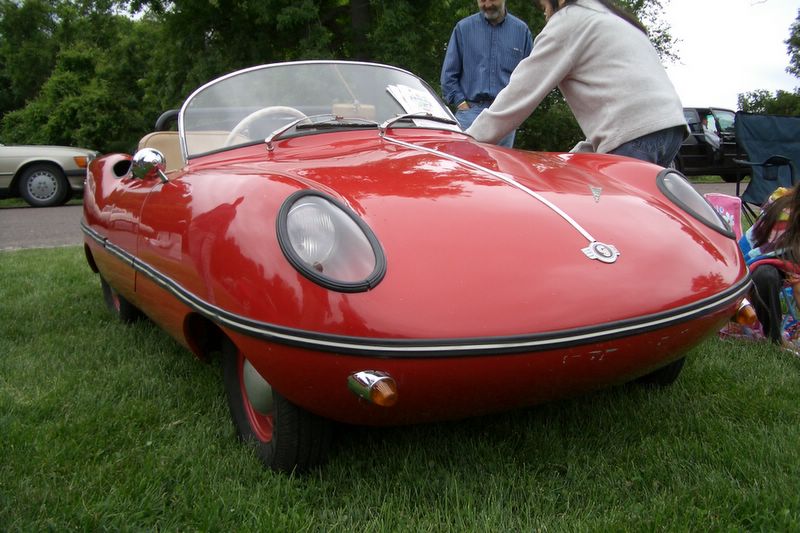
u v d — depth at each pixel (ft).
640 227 6.24
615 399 7.88
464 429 7.11
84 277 15.79
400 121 9.62
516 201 6.23
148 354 9.76
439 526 5.34
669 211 6.84
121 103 71.82
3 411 7.71
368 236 5.36
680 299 5.61
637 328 5.30
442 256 5.32
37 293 14.03
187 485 5.96
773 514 5.31
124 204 8.82
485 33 15.37
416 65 50.60
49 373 9.04
